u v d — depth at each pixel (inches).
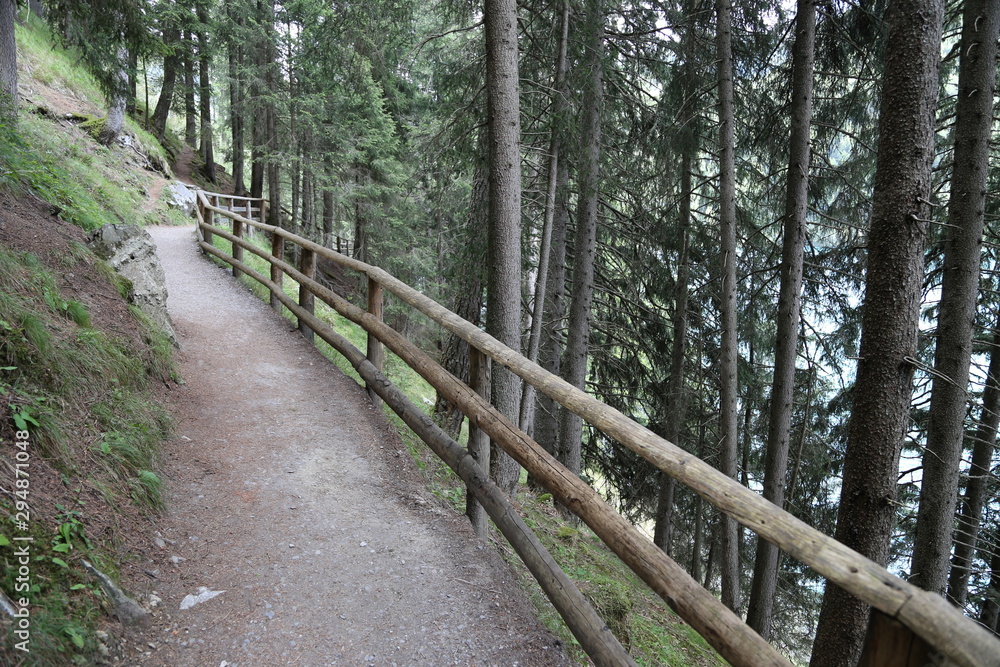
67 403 127.7
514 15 217.2
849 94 339.6
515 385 224.4
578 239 395.5
